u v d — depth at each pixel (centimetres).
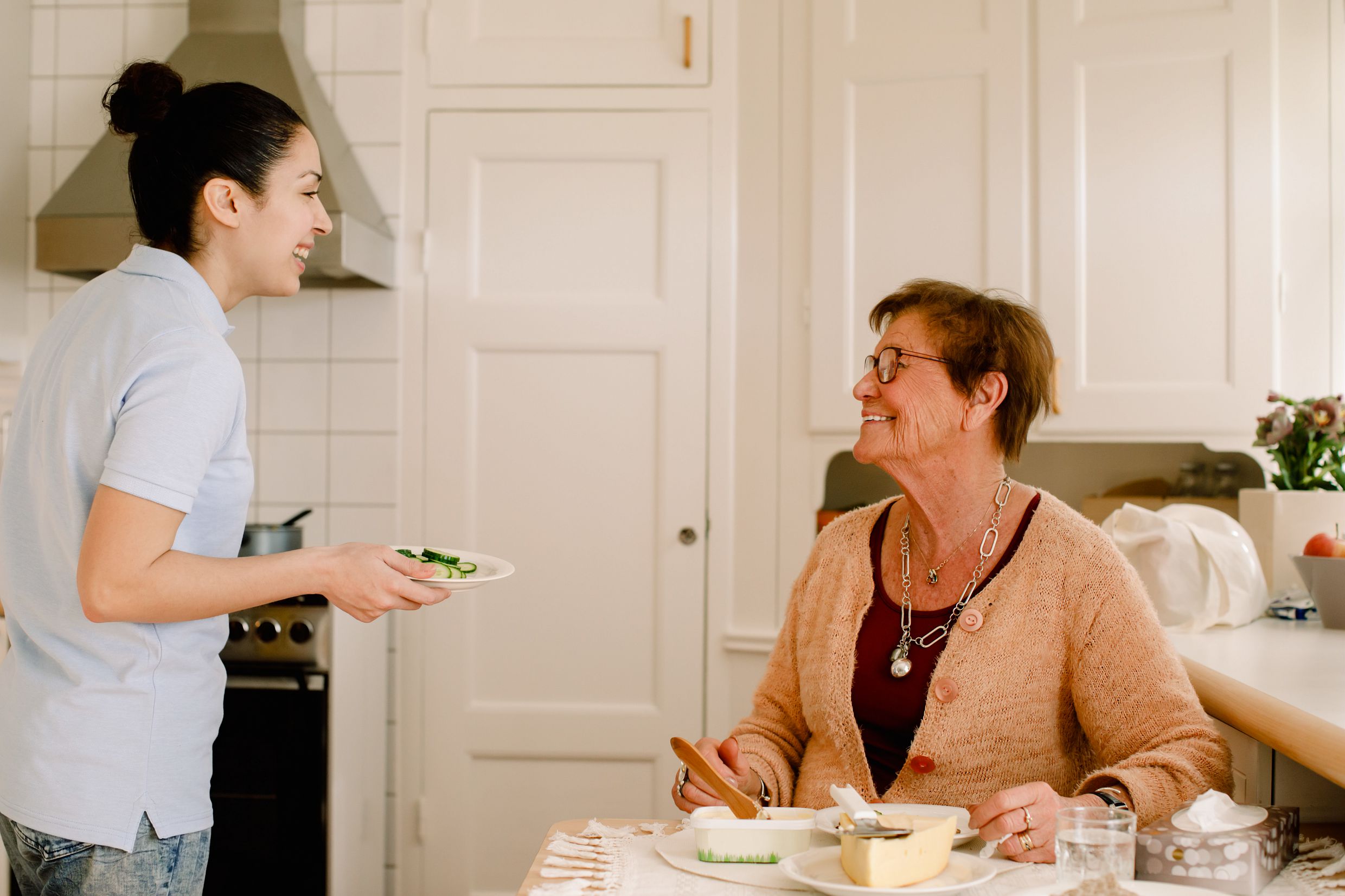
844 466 273
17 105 248
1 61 243
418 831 246
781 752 129
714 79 246
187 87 230
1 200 244
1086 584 112
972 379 114
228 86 117
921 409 115
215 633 117
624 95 248
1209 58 226
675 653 245
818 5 242
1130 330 229
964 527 119
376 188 249
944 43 236
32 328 253
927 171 237
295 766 205
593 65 248
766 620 245
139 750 108
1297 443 183
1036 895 80
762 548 245
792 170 245
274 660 206
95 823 106
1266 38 222
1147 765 101
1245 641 146
